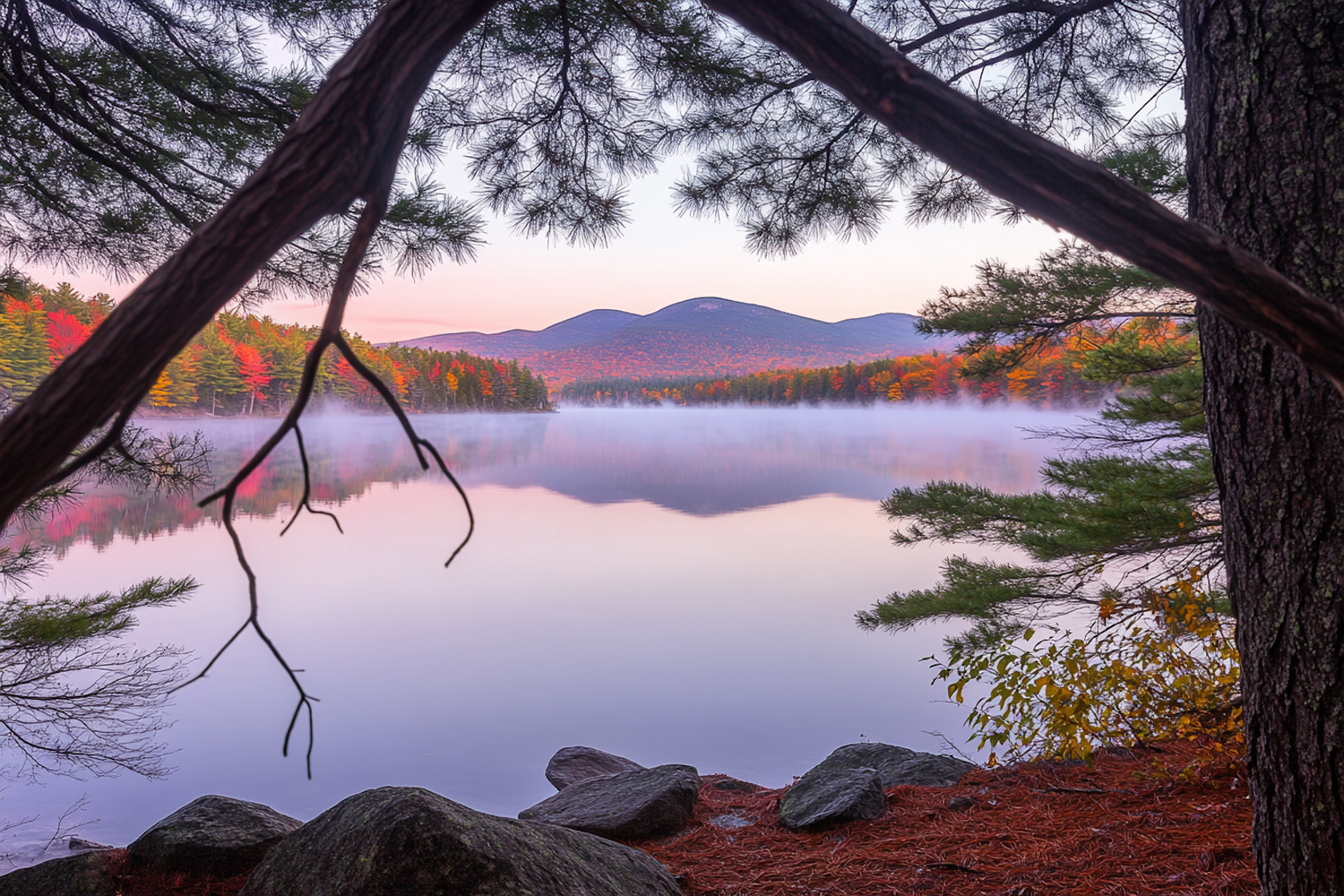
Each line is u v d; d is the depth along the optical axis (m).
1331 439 1.65
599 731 9.07
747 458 62.94
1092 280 5.23
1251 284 0.71
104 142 3.89
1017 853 3.37
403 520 30.31
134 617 4.30
